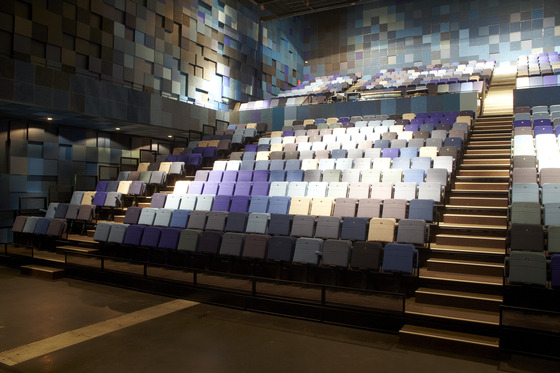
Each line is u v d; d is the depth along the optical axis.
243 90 17.09
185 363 4.17
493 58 18.53
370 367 4.10
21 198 10.39
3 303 6.07
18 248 9.03
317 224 6.80
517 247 5.64
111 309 5.85
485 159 8.98
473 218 6.90
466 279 5.43
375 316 5.10
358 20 20.73
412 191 7.36
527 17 18.03
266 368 4.08
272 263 6.52
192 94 14.66
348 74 20.23
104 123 11.26
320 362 4.21
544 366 4.13
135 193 9.64
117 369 4.04
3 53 9.63
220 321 5.41
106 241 7.86
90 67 11.39
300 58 21.41
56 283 7.22
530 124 10.09
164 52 13.57
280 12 17.52
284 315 5.60
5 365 4.12
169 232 7.30
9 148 10.27
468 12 18.89
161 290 6.59
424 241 6.11
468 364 4.17
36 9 10.19
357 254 5.81
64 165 11.40
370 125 11.58
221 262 6.98
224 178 9.59
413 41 19.77
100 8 11.62
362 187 7.75
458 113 11.45
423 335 4.60
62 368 4.06
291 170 8.90
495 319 4.66
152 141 13.84
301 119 13.68
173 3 13.85
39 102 9.06
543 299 4.95
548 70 15.11
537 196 6.75
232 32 16.47
